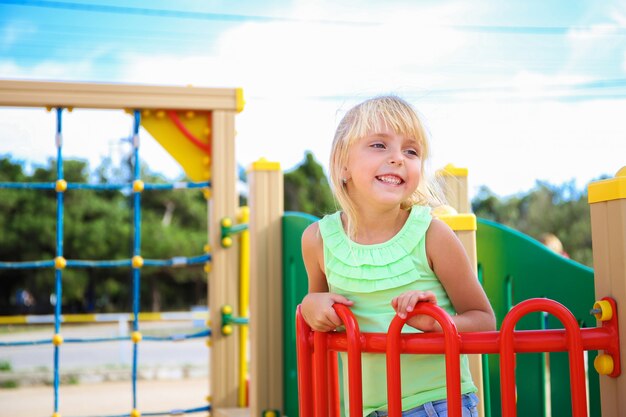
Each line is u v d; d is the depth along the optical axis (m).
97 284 30.69
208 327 4.36
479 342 1.57
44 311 30.59
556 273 2.51
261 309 3.56
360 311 1.90
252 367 3.58
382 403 1.92
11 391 9.05
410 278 1.86
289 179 32.50
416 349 1.60
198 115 4.39
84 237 28.72
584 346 1.59
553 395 2.48
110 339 4.29
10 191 28.42
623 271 1.60
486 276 2.64
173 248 29.89
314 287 2.11
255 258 3.59
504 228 2.62
